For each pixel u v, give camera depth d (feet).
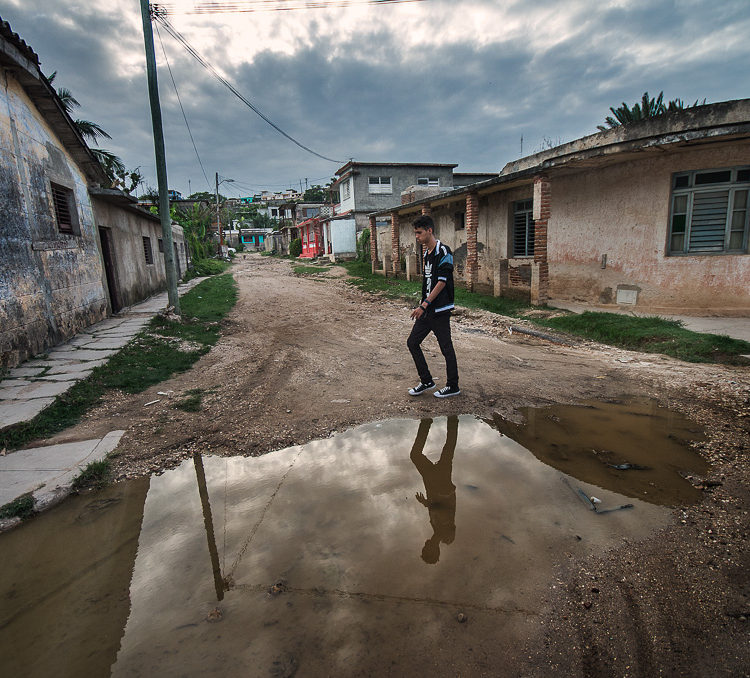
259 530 9.04
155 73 32.73
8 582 7.92
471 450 12.10
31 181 23.63
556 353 21.95
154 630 6.71
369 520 9.21
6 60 20.65
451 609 6.85
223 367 21.57
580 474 10.73
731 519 8.78
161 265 59.21
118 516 9.77
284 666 5.98
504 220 41.63
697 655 5.91
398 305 39.50
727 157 27.20
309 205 150.92
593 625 6.48
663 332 22.97
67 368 20.11
